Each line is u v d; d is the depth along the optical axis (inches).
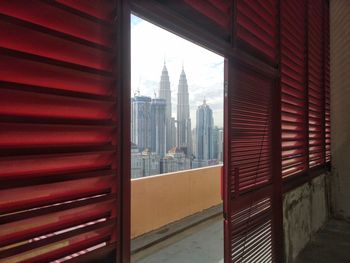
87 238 45.2
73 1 42.0
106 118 47.3
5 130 36.2
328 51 217.9
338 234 176.4
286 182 134.0
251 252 99.3
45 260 40.6
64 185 42.0
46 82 39.9
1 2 35.4
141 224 169.9
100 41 45.8
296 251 140.9
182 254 146.1
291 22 136.8
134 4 51.4
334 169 217.2
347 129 211.0
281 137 121.0
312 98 178.2
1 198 36.0
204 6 72.5
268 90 113.8
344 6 209.9
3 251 36.2
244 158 96.3
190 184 211.5
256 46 101.0
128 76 49.8
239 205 92.4
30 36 37.8
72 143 42.9
